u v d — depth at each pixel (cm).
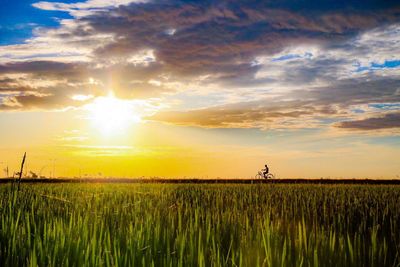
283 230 891
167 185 2397
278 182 3125
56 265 596
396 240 824
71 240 676
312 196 1705
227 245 736
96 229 786
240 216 1031
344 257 629
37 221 953
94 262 577
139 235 693
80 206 1194
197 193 1839
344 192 1897
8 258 614
